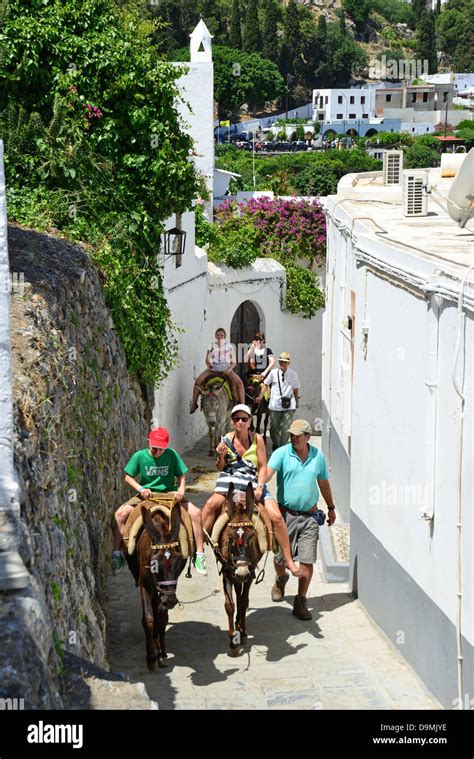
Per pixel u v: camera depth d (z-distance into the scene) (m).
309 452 10.86
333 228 16.75
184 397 20.19
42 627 5.27
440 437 8.41
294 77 169.50
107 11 15.02
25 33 14.33
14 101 14.59
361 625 10.77
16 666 4.75
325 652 9.90
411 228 12.76
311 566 10.80
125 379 13.89
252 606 11.43
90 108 14.55
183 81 26.34
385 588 10.30
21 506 6.16
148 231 15.07
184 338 19.95
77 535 8.77
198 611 11.14
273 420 18.50
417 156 76.38
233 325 25.00
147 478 9.82
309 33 172.62
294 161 77.62
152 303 15.36
